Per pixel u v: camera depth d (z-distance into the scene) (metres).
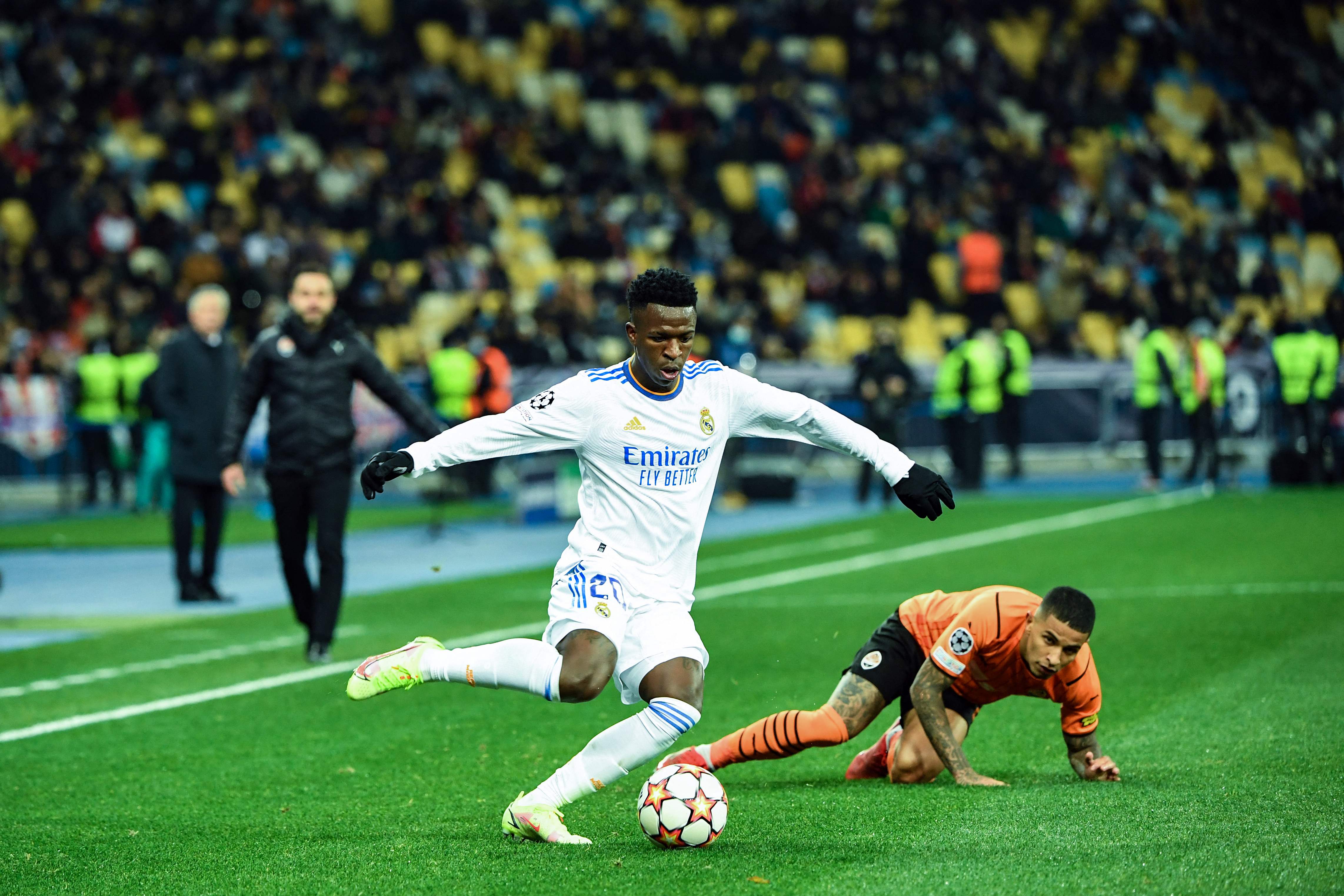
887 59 121.88
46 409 77.31
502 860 16.20
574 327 87.56
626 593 16.52
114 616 40.41
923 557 48.72
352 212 99.38
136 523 67.69
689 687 16.31
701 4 128.62
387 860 16.41
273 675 30.55
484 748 23.34
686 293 15.95
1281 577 41.25
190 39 113.56
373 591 44.50
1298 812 17.30
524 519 65.19
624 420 16.42
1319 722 23.08
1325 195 110.25
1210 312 92.06
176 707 27.33
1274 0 125.75
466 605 40.75
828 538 56.06
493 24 122.44
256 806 19.81
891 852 16.08
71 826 18.81
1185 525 55.66
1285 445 72.75
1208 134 117.06
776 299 97.38
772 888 14.75
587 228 101.19
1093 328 96.50
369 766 22.22
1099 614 35.94
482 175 110.06
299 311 30.72
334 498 31.20
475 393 67.75
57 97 107.12
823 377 80.06
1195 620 34.41
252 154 104.69
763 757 19.75
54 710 27.25
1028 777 20.45
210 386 42.25
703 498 16.88
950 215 107.12
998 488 75.81
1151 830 16.55
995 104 116.56
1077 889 14.33
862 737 24.27
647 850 16.53
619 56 121.44
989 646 19.31
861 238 101.69
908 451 82.56
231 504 76.44
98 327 83.38
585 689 16.02
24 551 57.53
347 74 112.88
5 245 93.38
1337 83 123.00
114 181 96.50
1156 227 108.19
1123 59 125.31
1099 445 81.88
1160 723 23.67
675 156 114.94
